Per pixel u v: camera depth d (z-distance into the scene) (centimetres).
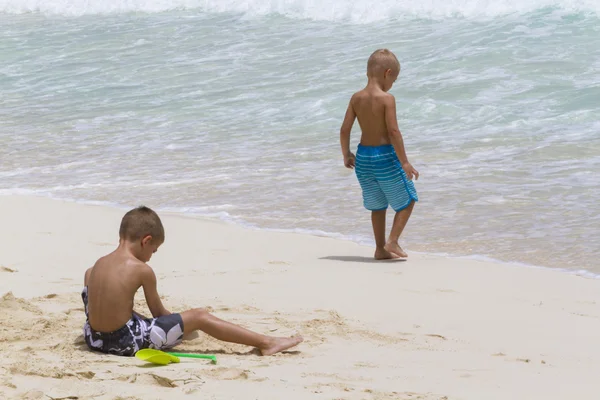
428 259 2272
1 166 3534
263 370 1274
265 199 2928
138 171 3369
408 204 2302
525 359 1397
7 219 2683
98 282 1359
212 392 1109
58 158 3638
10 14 7619
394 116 2267
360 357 1388
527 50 4894
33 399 1036
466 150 3441
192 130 4022
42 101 4794
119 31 6475
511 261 2227
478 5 5741
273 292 1911
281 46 5578
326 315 1692
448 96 4241
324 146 3634
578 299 1873
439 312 1752
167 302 1772
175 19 6669
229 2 6731
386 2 6031
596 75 4369
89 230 2558
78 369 1197
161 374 1180
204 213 2798
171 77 5097
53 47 6156
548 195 2808
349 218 2705
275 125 4012
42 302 1723
